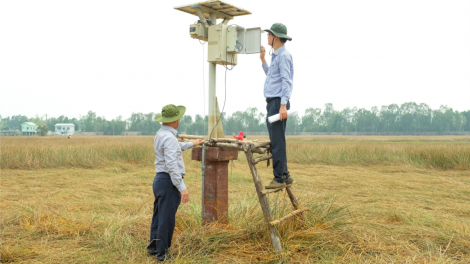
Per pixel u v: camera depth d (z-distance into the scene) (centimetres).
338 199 654
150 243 354
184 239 378
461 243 388
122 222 441
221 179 432
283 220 368
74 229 423
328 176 1019
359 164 1350
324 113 14225
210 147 423
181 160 343
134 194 714
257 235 378
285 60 357
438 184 883
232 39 423
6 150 1200
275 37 372
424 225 473
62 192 724
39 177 955
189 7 429
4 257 335
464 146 1374
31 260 335
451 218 518
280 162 366
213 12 437
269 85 374
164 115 338
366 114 13350
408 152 1403
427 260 342
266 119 386
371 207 588
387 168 1242
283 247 352
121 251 357
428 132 12412
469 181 950
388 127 12800
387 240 397
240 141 372
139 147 1384
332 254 350
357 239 388
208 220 434
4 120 18250
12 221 455
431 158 1305
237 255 344
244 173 1030
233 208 495
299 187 814
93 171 1091
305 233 379
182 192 327
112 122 13275
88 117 15038
